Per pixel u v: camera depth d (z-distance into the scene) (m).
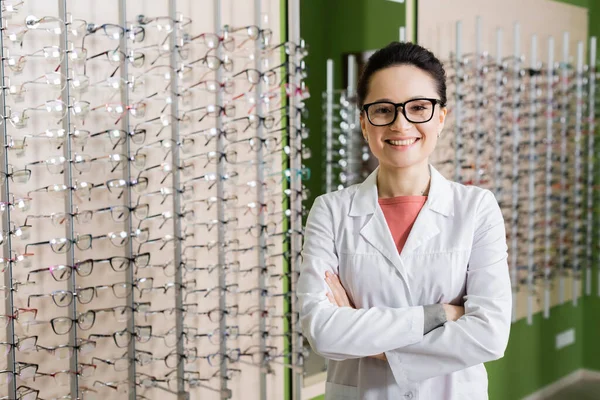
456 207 1.63
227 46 2.45
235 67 2.60
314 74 2.97
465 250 1.59
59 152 2.11
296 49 2.60
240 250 2.53
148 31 2.32
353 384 1.67
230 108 2.45
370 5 3.16
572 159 4.15
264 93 2.55
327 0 3.00
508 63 3.78
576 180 4.10
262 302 2.61
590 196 4.17
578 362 4.63
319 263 1.64
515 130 3.67
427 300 1.59
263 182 2.59
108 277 2.26
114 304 2.28
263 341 2.60
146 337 2.20
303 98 2.63
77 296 2.04
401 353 1.53
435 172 1.68
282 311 2.86
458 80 3.39
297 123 2.62
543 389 4.30
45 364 2.11
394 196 1.66
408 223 1.64
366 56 3.16
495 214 1.62
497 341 1.51
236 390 2.70
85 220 2.08
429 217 1.62
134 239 2.28
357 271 1.62
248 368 2.74
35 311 1.95
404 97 1.54
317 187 3.02
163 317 2.43
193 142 2.35
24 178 1.92
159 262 2.40
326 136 3.04
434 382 1.59
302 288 1.63
